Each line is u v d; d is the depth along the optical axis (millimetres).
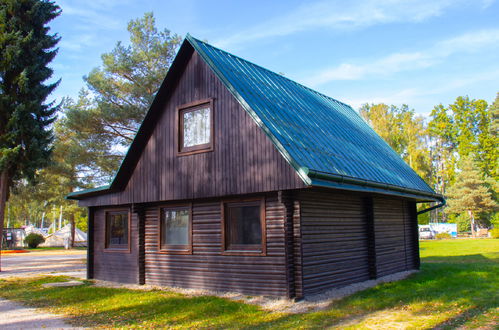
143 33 25766
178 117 12406
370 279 12562
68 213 40688
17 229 50969
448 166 60219
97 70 25266
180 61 12242
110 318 8680
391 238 14328
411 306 8727
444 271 14570
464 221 54969
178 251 12336
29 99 19844
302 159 9352
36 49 19719
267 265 10250
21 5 19688
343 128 14617
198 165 11656
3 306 10430
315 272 10156
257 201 10617
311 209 10289
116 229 14891
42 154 20250
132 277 13742
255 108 10430
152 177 12922
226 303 9555
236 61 13211
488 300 9258
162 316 8648
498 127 56219
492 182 49156
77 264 22719
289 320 7859
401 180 13227
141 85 24922
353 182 10000
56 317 8938
